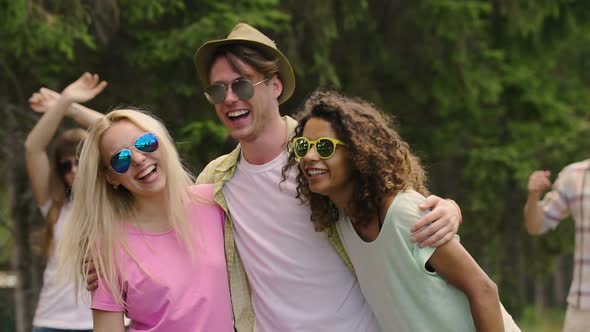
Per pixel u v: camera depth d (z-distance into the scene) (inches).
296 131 121.0
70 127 269.7
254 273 128.2
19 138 273.7
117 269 120.5
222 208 131.4
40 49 265.0
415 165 121.9
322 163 116.3
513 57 350.0
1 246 323.3
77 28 250.1
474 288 112.9
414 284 113.9
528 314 662.5
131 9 260.2
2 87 271.0
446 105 327.6
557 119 355.3
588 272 193.0
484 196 335.9
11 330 299.4
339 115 116.0
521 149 339.0
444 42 321.7
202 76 133.3
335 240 124.6
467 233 347.9
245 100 126.2
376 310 121.6
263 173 128.2
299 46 297.7
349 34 323.0
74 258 122.7
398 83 338.0
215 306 123.0
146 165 122.4
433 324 114.2
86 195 122.6
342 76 324.8
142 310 120.7
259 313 128.4
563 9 344.2
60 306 174.6
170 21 280.2
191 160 271.4
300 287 125.6
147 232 124.1
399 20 326.0
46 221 179.2
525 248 351.3
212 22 259.3
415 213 113.5
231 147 178.1
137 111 126.3
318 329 124.6
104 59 282.0
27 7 241.0
